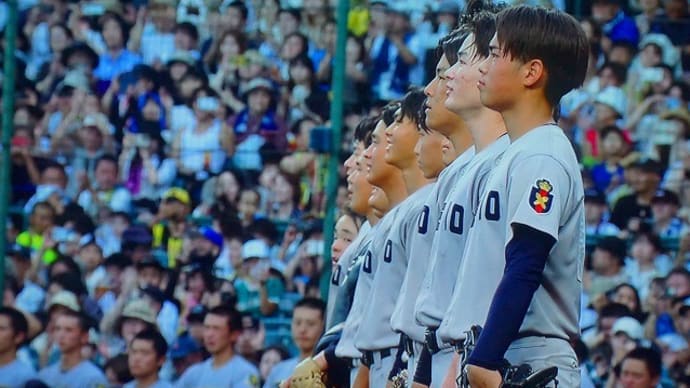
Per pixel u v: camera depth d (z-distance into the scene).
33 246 23.38
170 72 24.42
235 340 20.48
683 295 20.36
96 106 24.50
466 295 8.73
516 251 8.09
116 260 22.72
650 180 21.52
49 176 23.73
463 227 9.46
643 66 22.92
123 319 22.00
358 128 14.55
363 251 14.10
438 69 10.41
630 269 20.73
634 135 22.36
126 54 25.09
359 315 12.98
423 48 22.92
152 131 23.91
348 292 14.11
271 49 23.91
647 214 21.41
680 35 23.30
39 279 23.11
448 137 10.59
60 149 24.02
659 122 22.44
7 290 22.94
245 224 22.33
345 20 21.27
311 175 21.80
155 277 22.44
